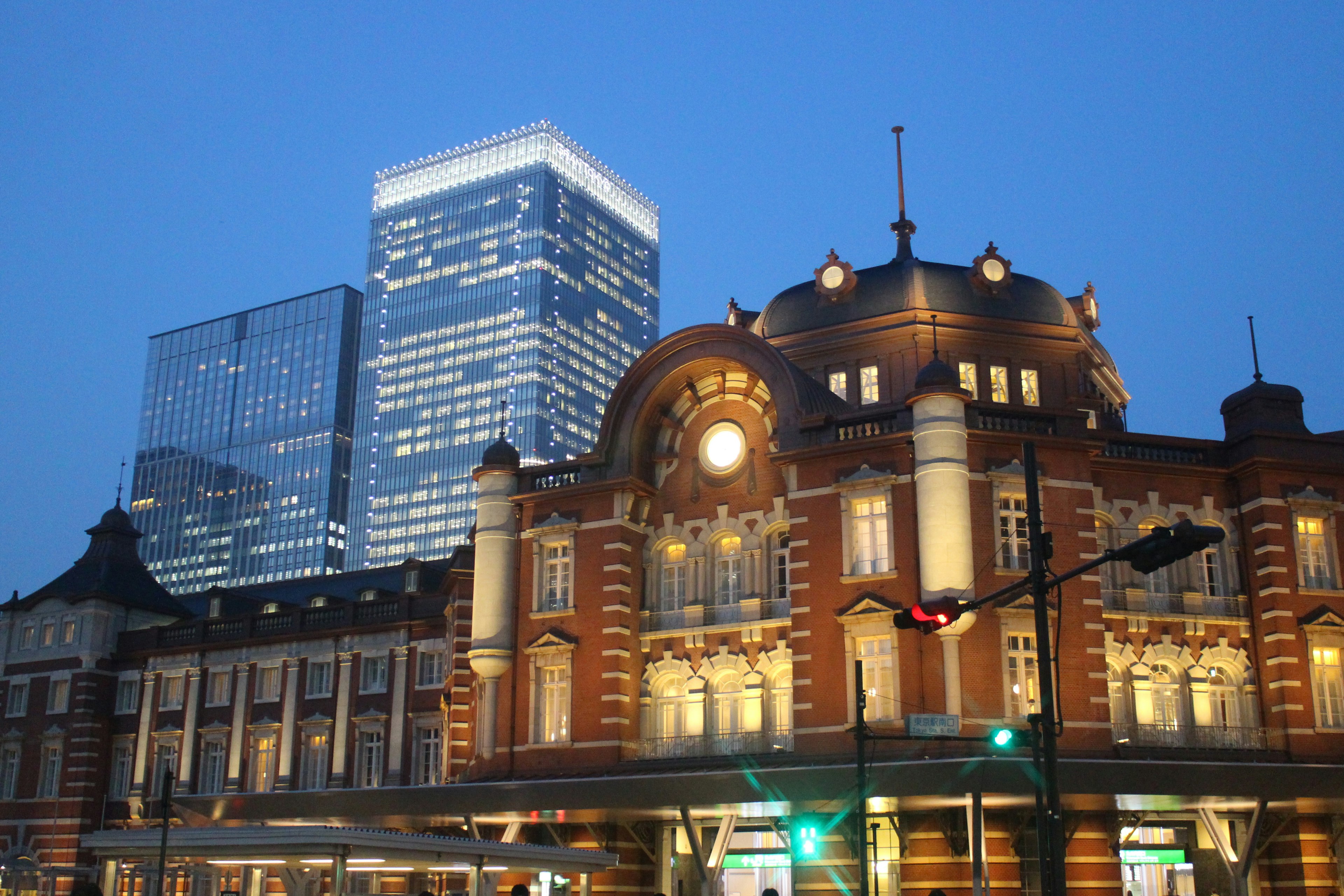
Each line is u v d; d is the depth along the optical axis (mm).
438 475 189750
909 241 54781
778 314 54000
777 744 43719
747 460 47312
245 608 73375
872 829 40531
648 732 46406
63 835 67250
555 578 48562
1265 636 43875
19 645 72625
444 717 60656
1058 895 20312
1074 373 51906
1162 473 45688
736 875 44438
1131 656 43375
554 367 191000
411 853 27719
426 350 198000
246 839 27359
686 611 46875
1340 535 44938
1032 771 36000
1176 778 37219
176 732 67562
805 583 43062
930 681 40188
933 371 42250
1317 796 38500
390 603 64750
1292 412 46781
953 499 40875
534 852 30406
